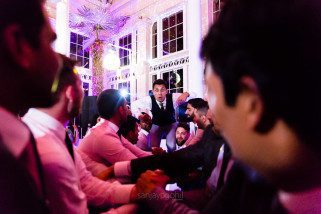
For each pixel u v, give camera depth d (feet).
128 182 4.88
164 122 15.21
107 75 37.11
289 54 0.80
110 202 3.97
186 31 27.55
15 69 1.63
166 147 15.03
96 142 5.75
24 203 1.34
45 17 1.71
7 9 1.51
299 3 0.84
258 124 0.83
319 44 0.82
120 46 36.47
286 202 0.98
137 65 32.58
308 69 0.80
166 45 30.27
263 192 1.21
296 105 0.81
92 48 36.42
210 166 4.47
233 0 0.92
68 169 2.93
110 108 5.95
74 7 34.73
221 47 0.86
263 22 0.82
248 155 0.90
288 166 0.86
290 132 0.83
